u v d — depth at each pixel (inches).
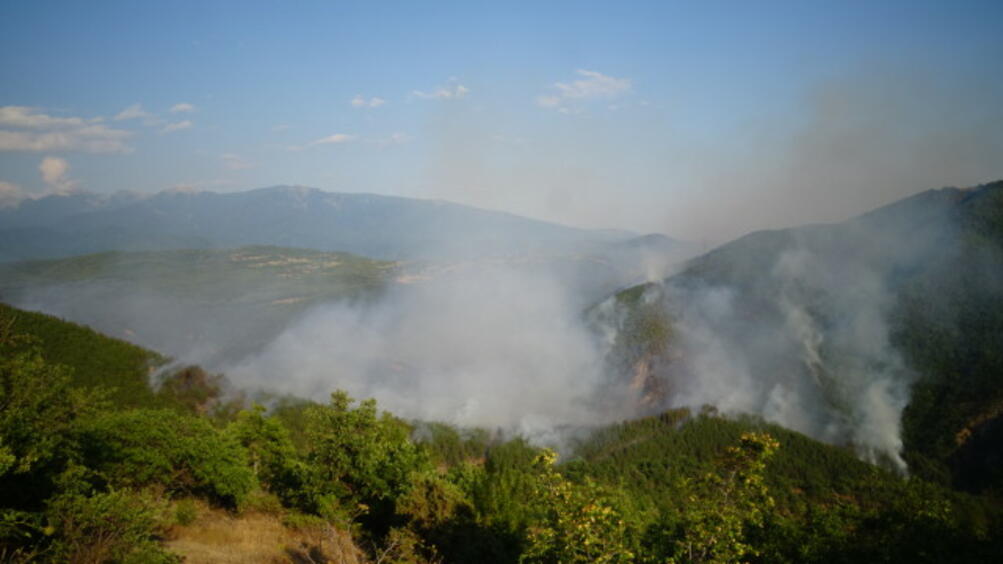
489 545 1231.5
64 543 700.7
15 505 782.5
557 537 701.3
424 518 1301.7
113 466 1109.1
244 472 1331.2
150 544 776.9
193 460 1262.3
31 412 889.5
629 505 1225.4
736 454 738.8
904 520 932.6
